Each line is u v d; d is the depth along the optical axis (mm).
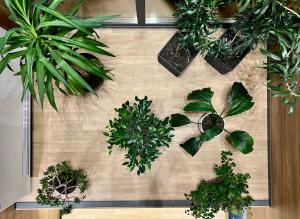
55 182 1864
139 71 2059
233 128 2061
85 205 2041
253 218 2072
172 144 2041
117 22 1999
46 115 2033
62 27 1338
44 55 1298
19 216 1982
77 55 1293
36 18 1242
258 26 1332
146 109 1670
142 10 1768
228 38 1790
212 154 2051
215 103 2064
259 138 2055
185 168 2045
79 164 2043
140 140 1594
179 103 2062
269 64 1333
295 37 1195
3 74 1506
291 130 1669
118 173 2043
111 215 2215
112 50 2049
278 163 1866
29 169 1971
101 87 2045
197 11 1388
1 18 1587
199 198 1749
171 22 1997
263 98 2055
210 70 2045
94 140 2049
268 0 1154
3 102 1521
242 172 2057
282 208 1775
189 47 1892
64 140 2043
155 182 2045
